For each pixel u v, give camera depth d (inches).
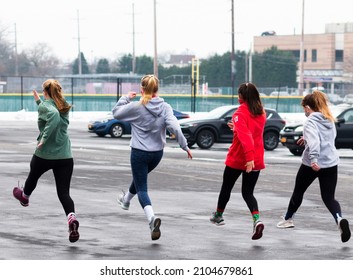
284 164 1822.1
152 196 1178.0
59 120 797.2
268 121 2447.1
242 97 824.3
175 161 1802.4
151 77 814.5
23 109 4881.9
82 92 7667.3
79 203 1088.2
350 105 2298.2
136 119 810.8
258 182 1395.2
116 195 1173.1
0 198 1121.4
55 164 808.3
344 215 1025.5
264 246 802.8
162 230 887.1
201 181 1389.0
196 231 884.6
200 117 2415.1
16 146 2217.0
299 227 924.6
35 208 1032.2
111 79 7519.7
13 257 726.5
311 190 1278.3
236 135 829.8
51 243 798.5
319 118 832.3
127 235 851.4
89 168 1583.4
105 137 2864.2
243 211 1041.5
